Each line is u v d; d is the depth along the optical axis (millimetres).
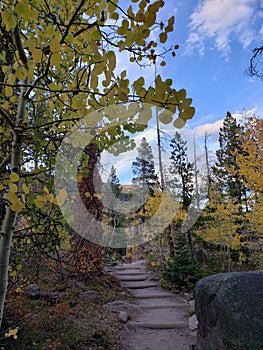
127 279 8602
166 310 5551
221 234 9102
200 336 2828
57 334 3180
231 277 2627
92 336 3580
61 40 1021
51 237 1943
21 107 1293
